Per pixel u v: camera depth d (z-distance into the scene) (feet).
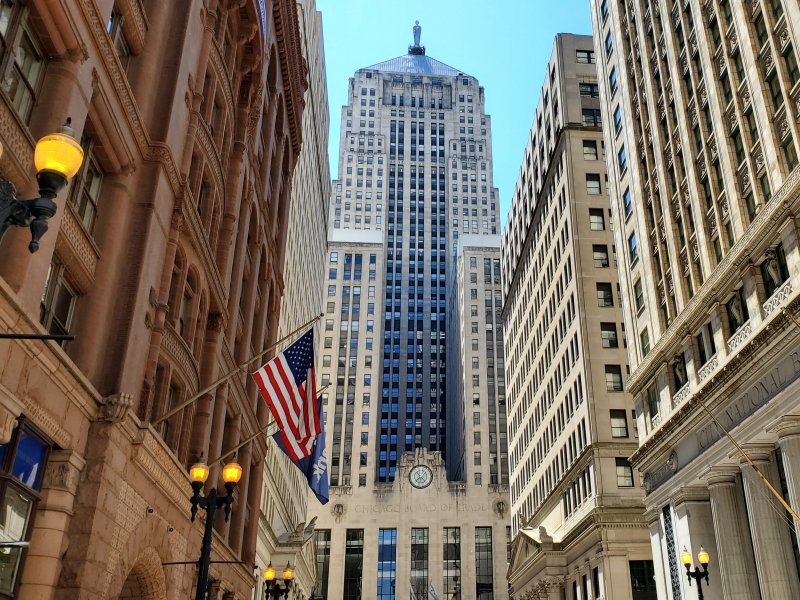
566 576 228.22
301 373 86.74
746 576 119.85
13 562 53.26
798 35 107.55
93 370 65.72
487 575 429.38
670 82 158.61
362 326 516.73
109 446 62.44
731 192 125.39
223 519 111.86
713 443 124.77
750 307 116.26
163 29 84.12
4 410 47.65
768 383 108.17
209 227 99.19
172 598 81.20
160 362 82.02
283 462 249.96
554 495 246.68
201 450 95.86
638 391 165.48
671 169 157.28
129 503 67.67
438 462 454.81
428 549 433.07
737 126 125.18
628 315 180.65
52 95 56.95
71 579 57.00
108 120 67.05
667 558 145.38
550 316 265.13
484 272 529.45
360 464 461.78
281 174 168.96
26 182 51.98
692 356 137.59
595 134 253.85
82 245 65.00
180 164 84.69
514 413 327.67
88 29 60.90
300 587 256.93
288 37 155.33
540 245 286.05
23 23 54.03
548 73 286.46
